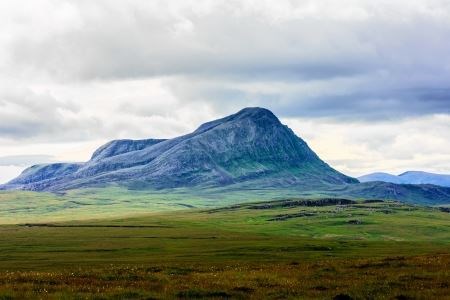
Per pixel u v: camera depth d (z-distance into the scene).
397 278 49.59
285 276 52.84
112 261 101.44
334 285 45.28
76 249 141.12
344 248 128.75
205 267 67.44
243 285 44.97
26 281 49.22
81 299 37.62
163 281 48.88
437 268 57.91
